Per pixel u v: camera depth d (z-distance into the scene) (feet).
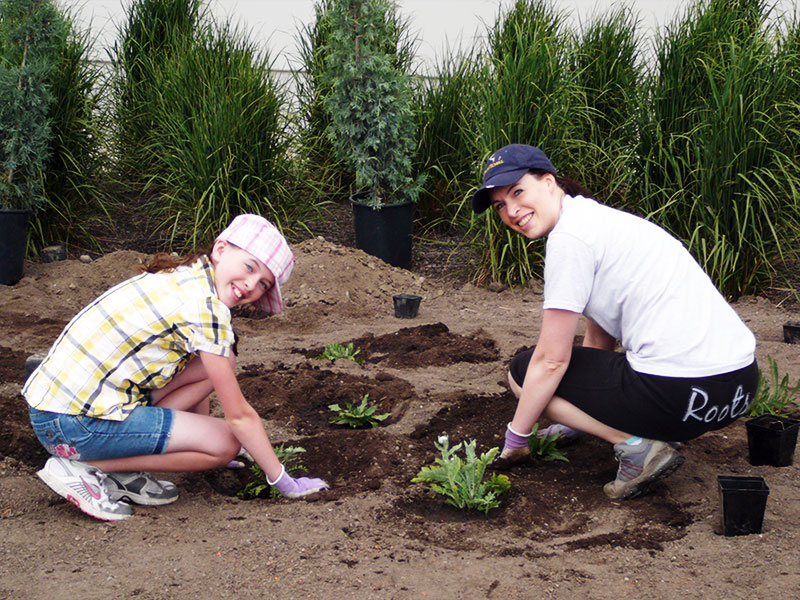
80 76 23.04
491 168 10.21
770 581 8.57
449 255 23.25
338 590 8.42
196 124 21.88
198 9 28.58
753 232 19.47
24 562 8.87
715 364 9.71
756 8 23.67
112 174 24.76
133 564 8.86
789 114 19.62
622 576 8.73
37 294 19.36
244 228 9.70
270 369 15.31
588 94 23.66
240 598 8.27
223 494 11.03
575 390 10.41
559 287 9.89
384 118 20.94
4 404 12.80
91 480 9.86
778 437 11.24
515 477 11.21
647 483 10.32
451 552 9.25
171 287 9.64
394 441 12.17
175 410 10.11
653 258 9.95
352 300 19.95
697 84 20.85
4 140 19.80
